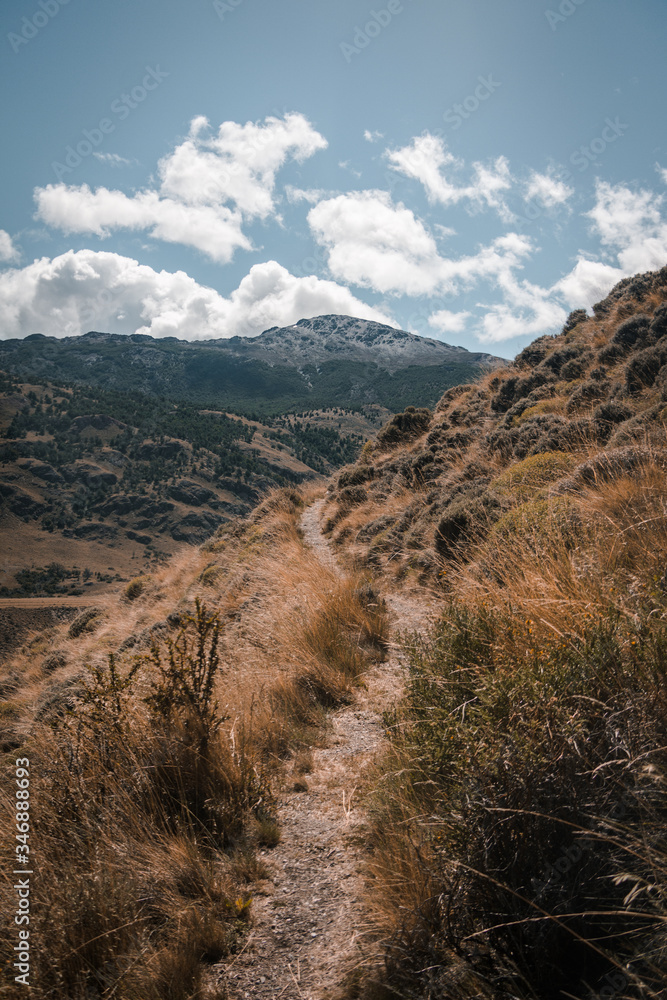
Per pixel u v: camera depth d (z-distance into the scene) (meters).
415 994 1.67
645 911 1.50
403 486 13.63
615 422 8.02
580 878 1.66
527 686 2.07
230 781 3.13
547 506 4.87
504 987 1.58
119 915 2.20
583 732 1.85
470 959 1.68
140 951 2.07
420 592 6.70
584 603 2.73
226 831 2.89
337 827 2.88
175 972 1.98
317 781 3.42
